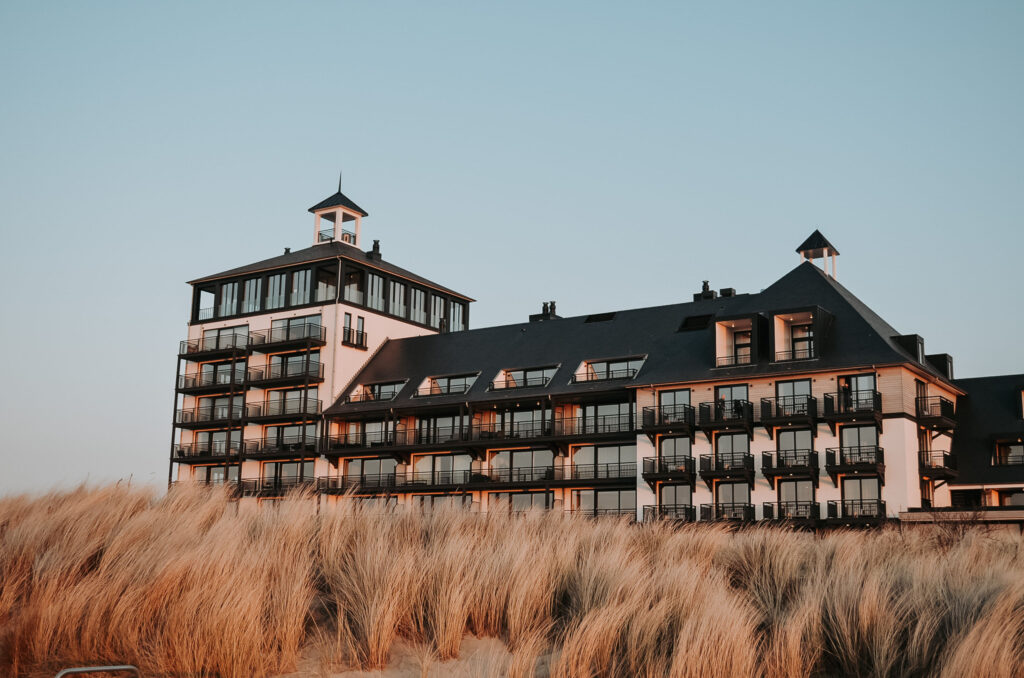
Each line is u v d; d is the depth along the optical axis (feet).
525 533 41.22
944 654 29.01
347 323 219.61
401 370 214.07
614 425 182.50
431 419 203.92
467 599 32.96
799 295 175.94
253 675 28.86
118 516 39.42
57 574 31.65
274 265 228.63
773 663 29.40
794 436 162.20
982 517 136.26
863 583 35.27
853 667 30.86
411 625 32.27
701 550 44.16
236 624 28.96
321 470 211.61
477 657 31.30
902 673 29.76
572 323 203.21
